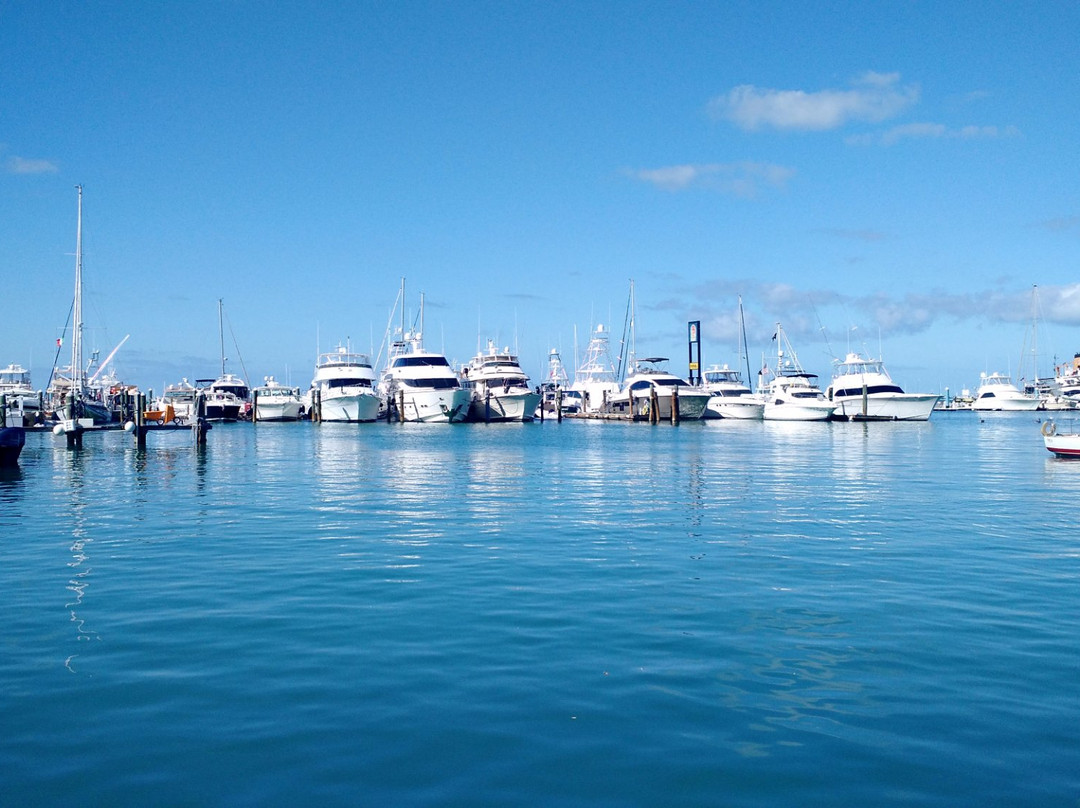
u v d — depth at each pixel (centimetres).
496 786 664
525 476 3303
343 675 910
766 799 644
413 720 787
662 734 755
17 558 1579
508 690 863
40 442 5809
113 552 1639
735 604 1208
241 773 686
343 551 1641
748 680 891
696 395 9606
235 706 823
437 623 1112
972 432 7738
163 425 6244
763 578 1380
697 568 1462
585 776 680
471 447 5453
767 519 2061
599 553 1608
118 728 773
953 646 1002
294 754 719
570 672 917
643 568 1464
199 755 718
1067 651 982
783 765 696
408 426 9162
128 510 2292
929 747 727
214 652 991
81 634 1068
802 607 1188
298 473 3484
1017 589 1293
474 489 2817
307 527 1964
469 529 1920
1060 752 716
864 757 709
